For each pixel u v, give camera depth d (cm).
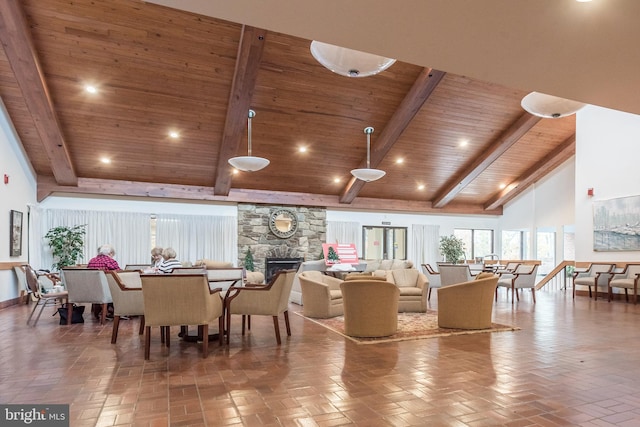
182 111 713
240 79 623
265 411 240
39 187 845
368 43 221
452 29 204
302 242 1096
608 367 332
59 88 633
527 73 250
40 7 511
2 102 670
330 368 329
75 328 501
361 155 925
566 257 1235
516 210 1288
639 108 303
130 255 927
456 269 722
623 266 823
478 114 839
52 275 678
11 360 351
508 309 680
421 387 283
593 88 268
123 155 821
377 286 448
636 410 243
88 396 265
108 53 584
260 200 1034
